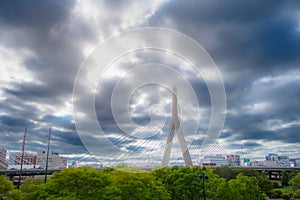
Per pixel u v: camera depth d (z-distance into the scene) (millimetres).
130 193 27094
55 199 22078
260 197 47844
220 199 38094
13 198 38969
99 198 23500
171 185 37031
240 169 89938
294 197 69312
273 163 188625
